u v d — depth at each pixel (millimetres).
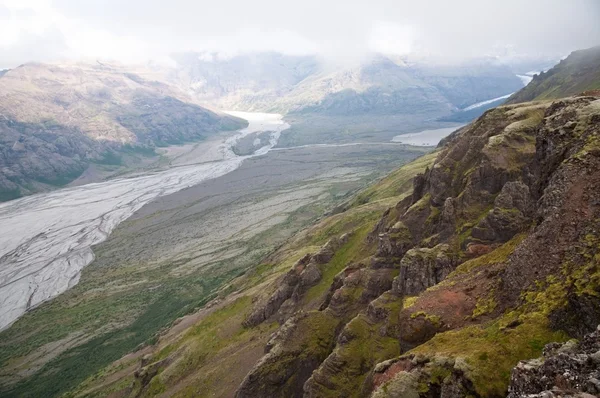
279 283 105188
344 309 63344
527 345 23938
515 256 31750
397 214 81375
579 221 27891
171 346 103750
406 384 27172
